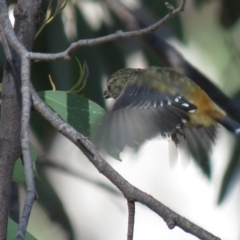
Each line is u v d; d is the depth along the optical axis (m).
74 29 9.16
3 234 5.15
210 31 11.19
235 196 15.37
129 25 9.16
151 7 9.67
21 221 4.14
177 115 5.97
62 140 10.30
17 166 5.84
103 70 9.34
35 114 9.04
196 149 6.20
